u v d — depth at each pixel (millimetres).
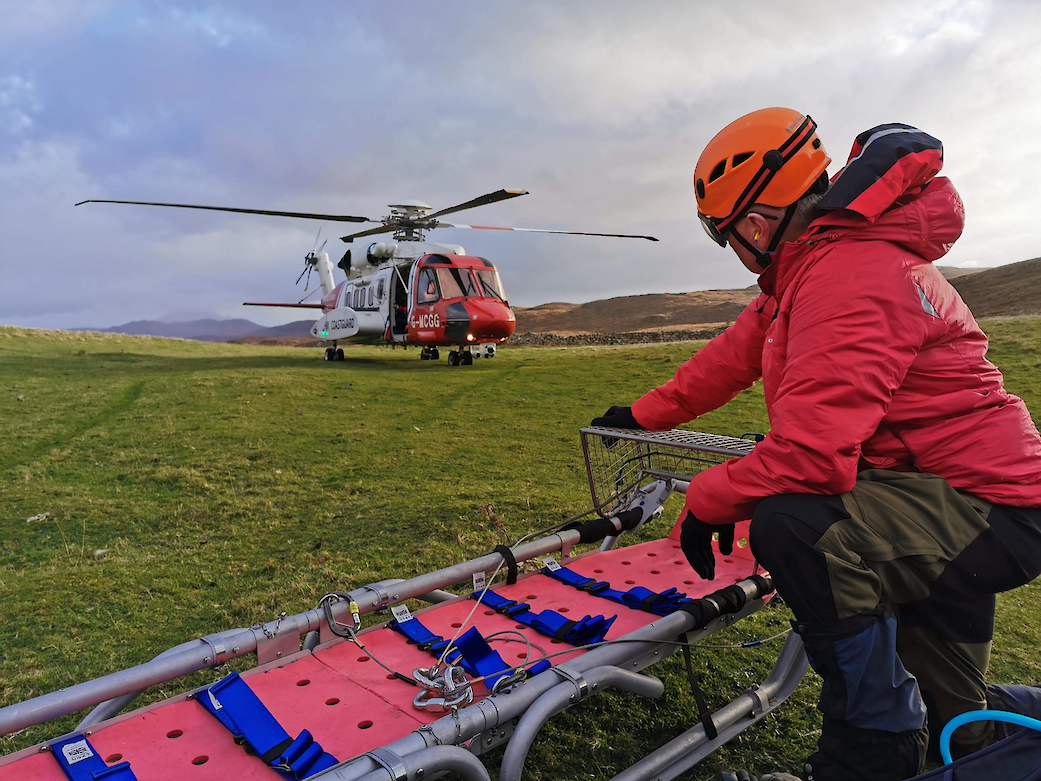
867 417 1638
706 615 2178
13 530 5312
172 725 1771
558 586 2650
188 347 27125
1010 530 1703
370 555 4602
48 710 1625
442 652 2094
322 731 1717
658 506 3029
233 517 5586
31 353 20297
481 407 11391
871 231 1716
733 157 1898
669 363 16156
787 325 1855
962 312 1804
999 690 2020
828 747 1685
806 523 1660
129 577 4262
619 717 2627
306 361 20797
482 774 1518
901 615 1873
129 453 8039
